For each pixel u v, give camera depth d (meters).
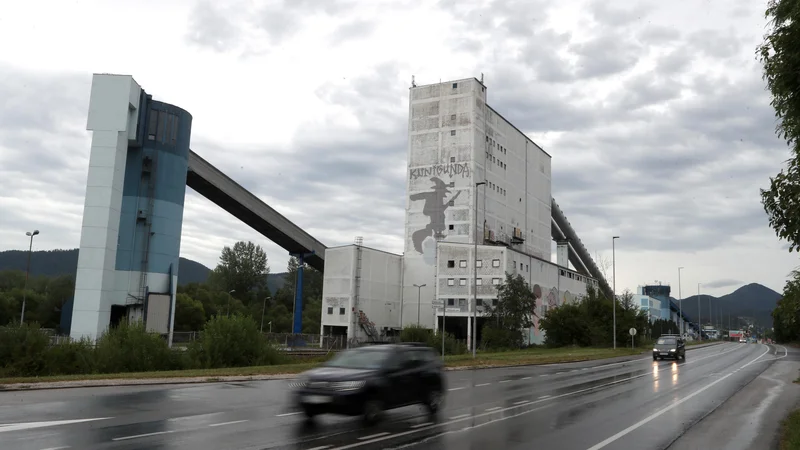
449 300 79.25
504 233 94.56
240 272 147.25
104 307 51.34
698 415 16.06
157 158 59.47
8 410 14.23
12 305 97.94
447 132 90.00
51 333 33.94
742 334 170.38
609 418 15.20
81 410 14.41
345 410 13.03
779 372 33.97
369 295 82.75
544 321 76.38
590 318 74.25
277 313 144.75
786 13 9.43
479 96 90.88
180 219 61.81
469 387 23.11
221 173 69.06
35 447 9.99
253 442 10.89
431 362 15.79
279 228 79.50
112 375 23.27
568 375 30.47
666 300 165.12
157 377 22.73
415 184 91.06
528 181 105.31
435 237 88.00
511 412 15.98
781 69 9.36
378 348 15.09
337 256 82.50
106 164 52.66
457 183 87.94
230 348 33.06
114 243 52.91
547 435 12.43
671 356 47.78
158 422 12.84
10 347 28.52
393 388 14.05
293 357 39.53
